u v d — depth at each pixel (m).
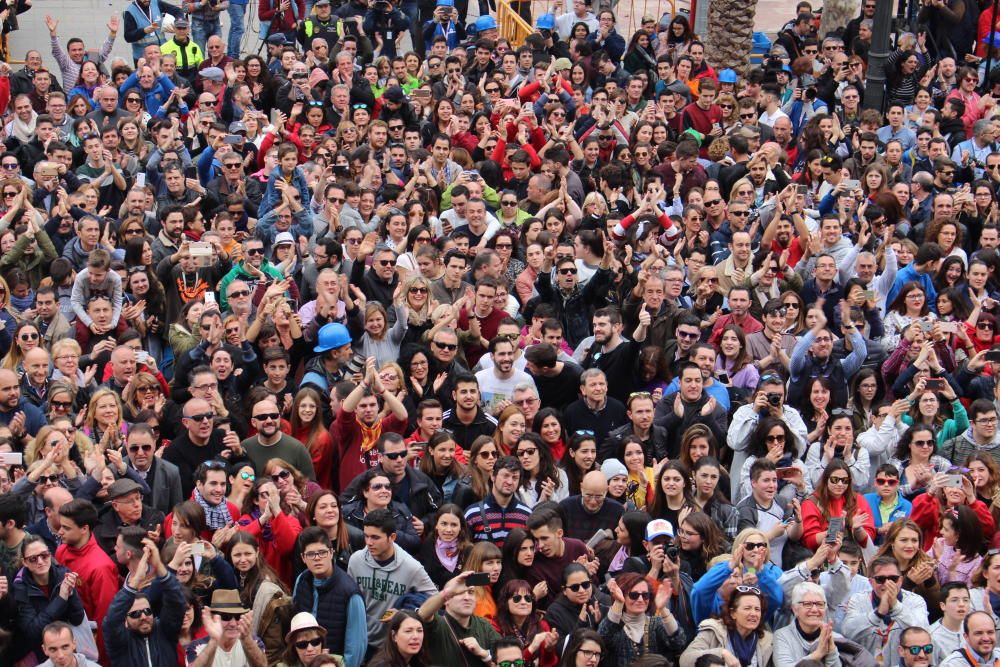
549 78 45.06
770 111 45.62
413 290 29.97
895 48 51.09
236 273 31.73
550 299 32.53
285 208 34.38
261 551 23.14
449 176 38.97
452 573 23.56
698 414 27.78
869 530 25.95
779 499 25.48
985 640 22.09
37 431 26.23
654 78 48.88
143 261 31.95
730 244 34.81
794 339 31.06
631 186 39.09
